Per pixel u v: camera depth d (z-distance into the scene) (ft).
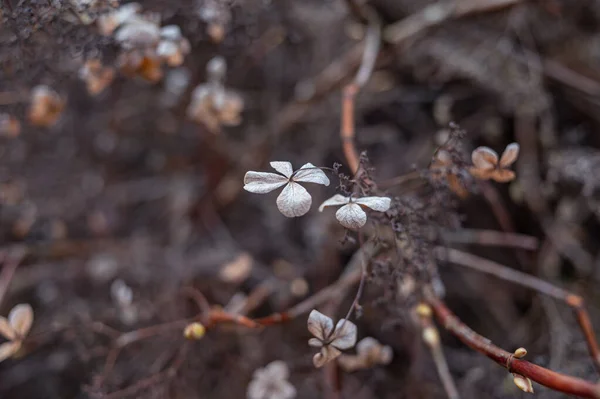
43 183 2.52
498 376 1.88
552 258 2.20
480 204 2.32
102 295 2.38
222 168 2.58
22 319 1.63
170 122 2.52
